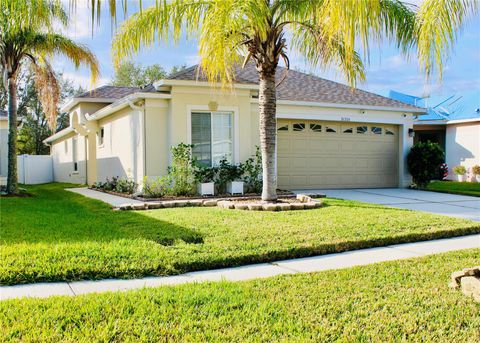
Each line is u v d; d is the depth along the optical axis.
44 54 13.27
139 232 6.59
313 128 14.68
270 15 9.04
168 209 9.38
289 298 3.87
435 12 4.96
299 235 6.32
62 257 4.97
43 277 4.43
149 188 11.70
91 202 11.04
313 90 15.55
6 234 6.41
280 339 3.06
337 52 9.52
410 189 15.26
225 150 12.67
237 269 5.02
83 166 20.16
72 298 3.81
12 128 13.46
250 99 12.87
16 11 4.37
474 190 14.48
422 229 6.93
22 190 14.87
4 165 18.48
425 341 3.07
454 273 4.23
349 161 15.27
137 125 12.59
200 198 11.43
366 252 5.86
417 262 5.18
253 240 6.02
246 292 4.03
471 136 20.34
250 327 3.25
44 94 14.51
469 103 21.66
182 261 4.95
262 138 9.87
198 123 12.38
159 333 3.13
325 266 5.13
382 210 8.96
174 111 12.00
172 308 3.60
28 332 3.09
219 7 7.59
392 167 16.05
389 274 4.66
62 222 7.60
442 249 6.01
